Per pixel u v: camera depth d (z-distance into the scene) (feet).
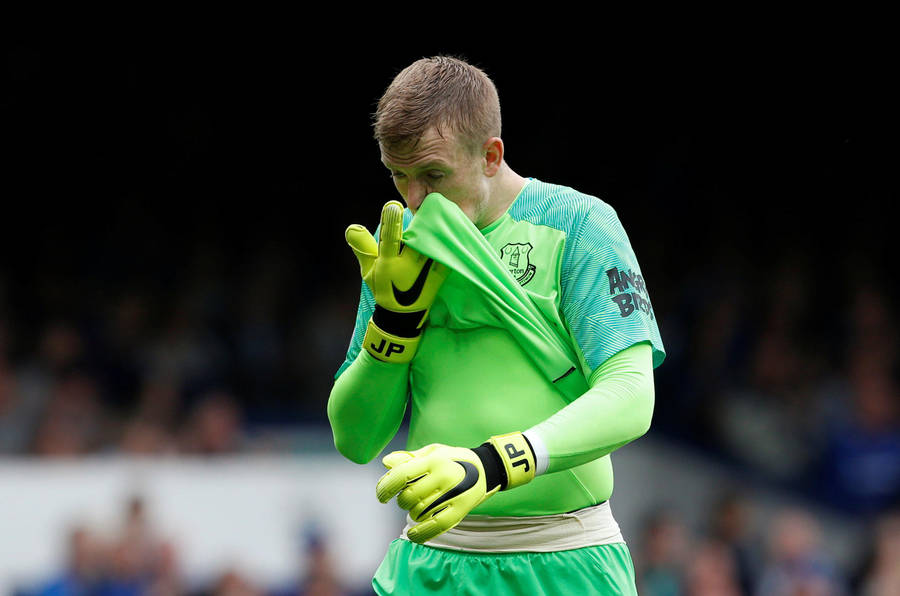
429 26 165.68
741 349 142.61
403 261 32.89
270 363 136.56
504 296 33.04
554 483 34.01
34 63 162.71
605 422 30.86
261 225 165.27
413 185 32.83
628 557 35.81
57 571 99.35
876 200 166.81
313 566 102.37
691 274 158.81
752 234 164.04
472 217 33.40
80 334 135.33
